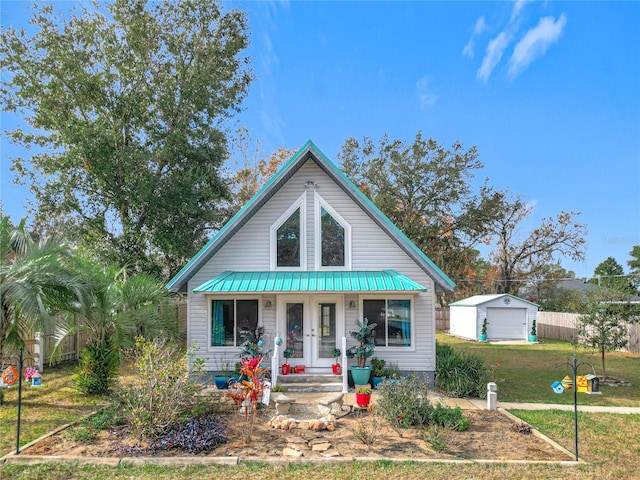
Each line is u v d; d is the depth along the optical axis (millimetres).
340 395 13211
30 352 18297
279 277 16906
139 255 28906
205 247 17219
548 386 17297
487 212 44000
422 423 11156
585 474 8344
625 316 19219
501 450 9602
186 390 10820
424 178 43219
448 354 17969
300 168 18031
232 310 17469
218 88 30453
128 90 28828
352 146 44719
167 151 27406
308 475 8125
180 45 29938
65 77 27125
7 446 9625
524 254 52312
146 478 7992
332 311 17422
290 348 17219
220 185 30562
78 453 9148
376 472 8273
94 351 14742
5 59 26609
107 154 26297
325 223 17828
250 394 10680
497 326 36656
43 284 12609
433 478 8039
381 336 17156
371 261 17562
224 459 8766
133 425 10211
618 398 15352
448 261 48438
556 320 38344
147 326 17094
